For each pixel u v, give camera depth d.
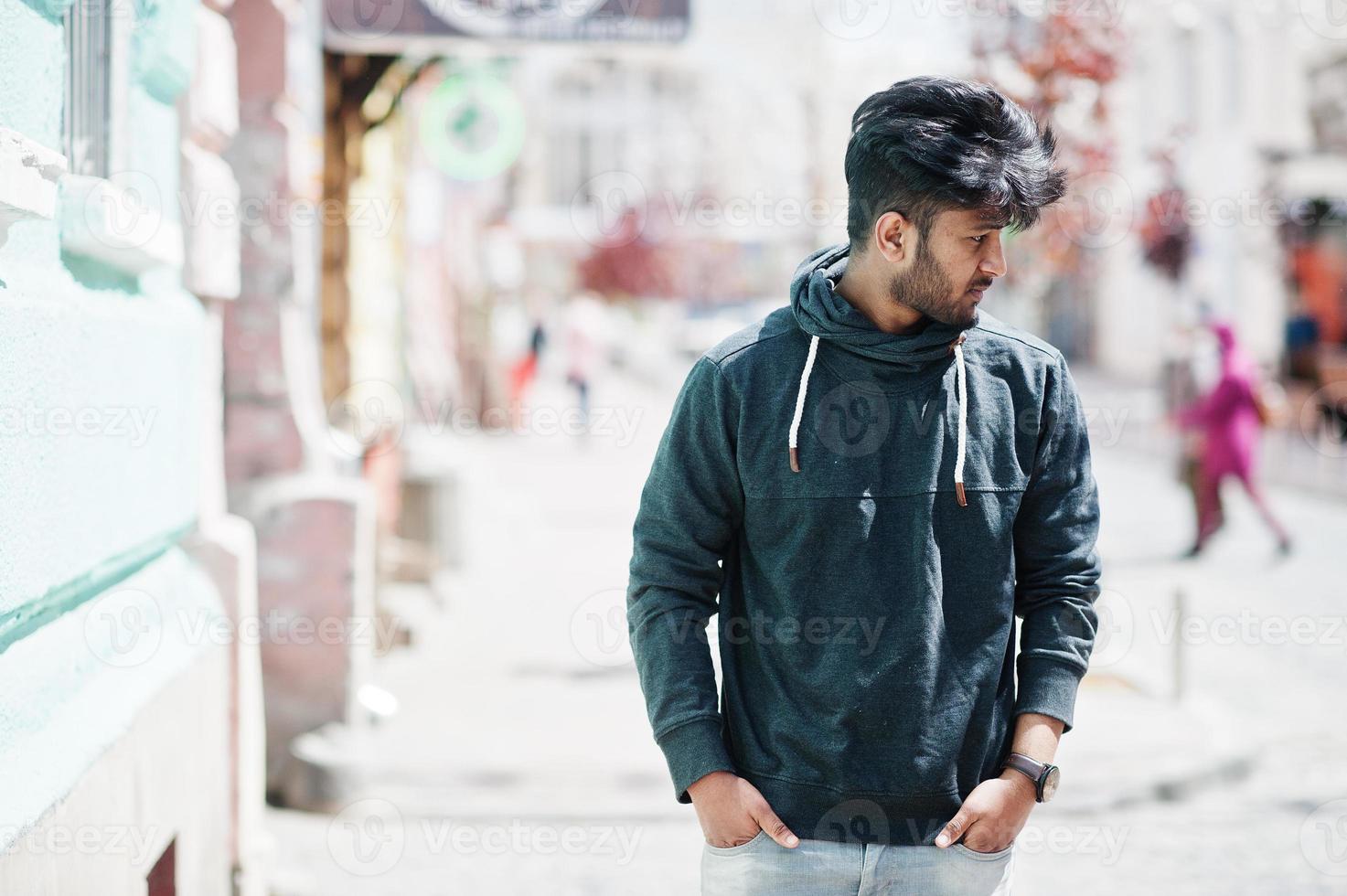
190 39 3.45
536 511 13.22
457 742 5.59
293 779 5.07
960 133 1.92
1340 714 6.12
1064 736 5.58
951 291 1.96
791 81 12.78
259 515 5.17
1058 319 32.06
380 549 7.44
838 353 2.02
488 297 18.78
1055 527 2.07
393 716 5.93
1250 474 10.06
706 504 2.09
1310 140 20.78
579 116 43.25
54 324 2.42
